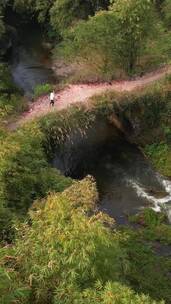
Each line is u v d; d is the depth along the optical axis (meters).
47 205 12.77
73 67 41.38
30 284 11.14
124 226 24.91
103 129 32.81
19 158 17.19
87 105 30.38
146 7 33.44
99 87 33.44
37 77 42.16
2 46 46.28
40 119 28.91
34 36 51.59
